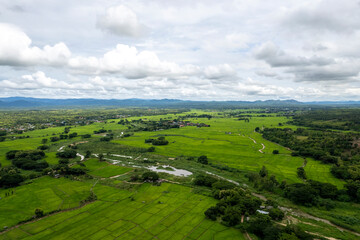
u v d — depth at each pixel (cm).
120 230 8662
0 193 12075
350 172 13588
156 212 10050
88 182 13788
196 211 10119
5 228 8725
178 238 8169
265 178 13100
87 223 9175
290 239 7394
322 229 8706
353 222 9081
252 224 8619
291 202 10969
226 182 12800
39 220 9406
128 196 11762
